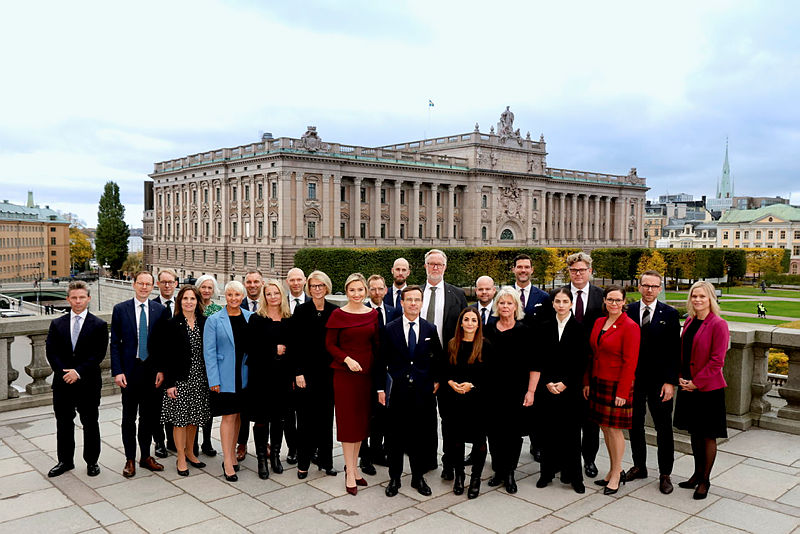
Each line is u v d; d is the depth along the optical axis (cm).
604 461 1268
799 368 1352
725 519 973
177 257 12106
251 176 9844
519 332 1117
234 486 1111
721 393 1062
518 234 12644
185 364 1141
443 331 1238
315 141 9488
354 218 10206
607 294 1095
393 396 1092
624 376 1056
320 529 937
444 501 1053
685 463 1223
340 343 1114
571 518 982
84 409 1138
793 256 18025
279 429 1202
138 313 1196
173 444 1326
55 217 18325
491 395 1080
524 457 1308
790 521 964
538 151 12781
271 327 1166
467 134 11731
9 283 12800
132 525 945
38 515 977
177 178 11850
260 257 9738
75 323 1153
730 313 7362
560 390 1084
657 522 965
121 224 14300
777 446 1277
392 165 10462
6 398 1525
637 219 15475
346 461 1088
